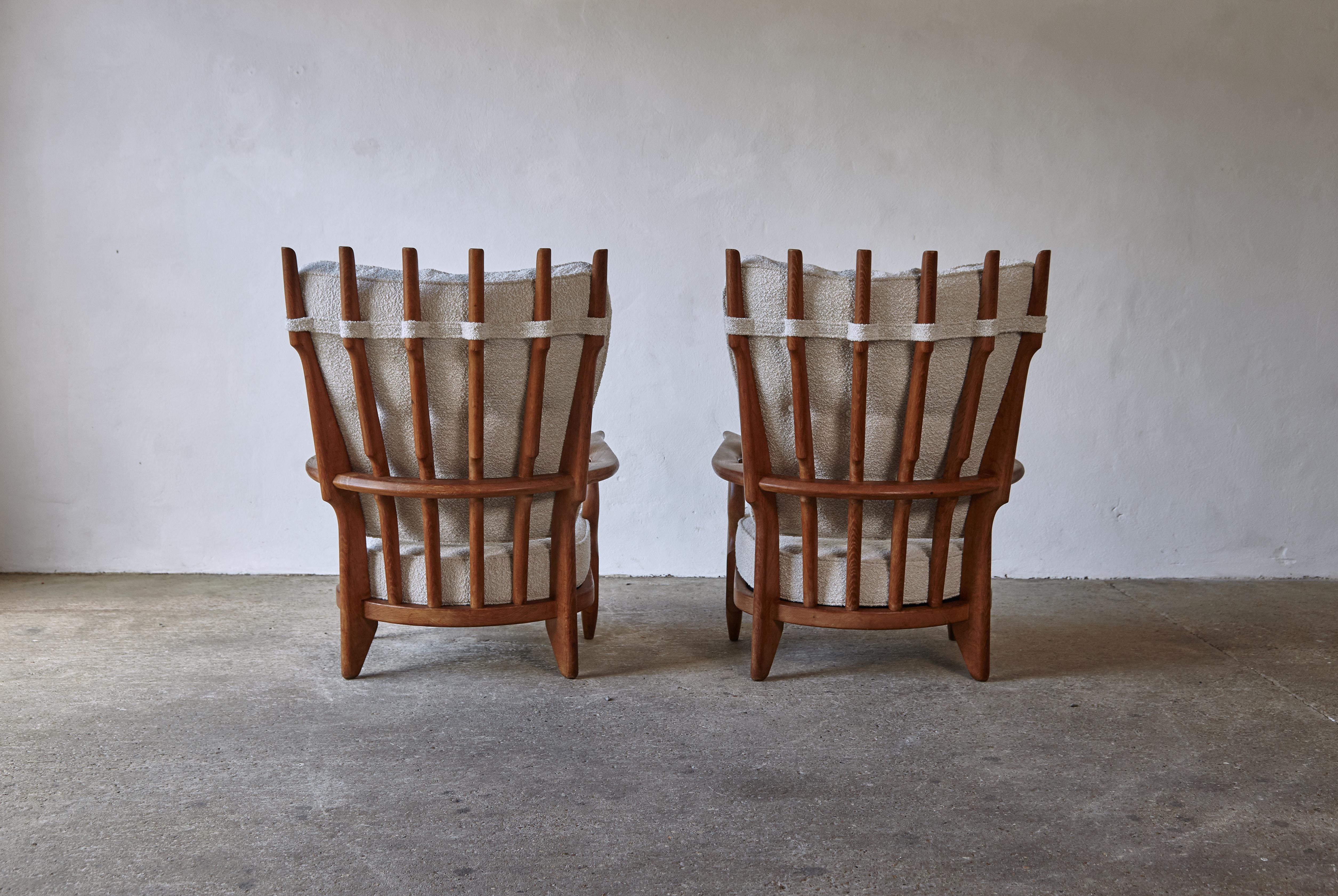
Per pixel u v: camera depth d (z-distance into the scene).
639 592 3.72
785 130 3.76
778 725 2.38
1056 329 3.84
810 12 3.72
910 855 1.76
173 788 2.01
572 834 1.83
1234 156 3.78
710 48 3.72
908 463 2.44
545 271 2.33
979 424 2.53
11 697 2.53
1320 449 3.89
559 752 2.21
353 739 2.27
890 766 2.14
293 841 1.79
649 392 3.86
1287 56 3.74
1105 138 3.77
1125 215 3.80
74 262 3.73
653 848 1.78
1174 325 3.84
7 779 2.04
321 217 3.75
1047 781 2.07
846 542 2.82
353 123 3.72
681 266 3.81
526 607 2.62
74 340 3.76
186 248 3.73
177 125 3.69
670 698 2.57
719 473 2.75
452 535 2.62
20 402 3.78
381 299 2.33
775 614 2.66
